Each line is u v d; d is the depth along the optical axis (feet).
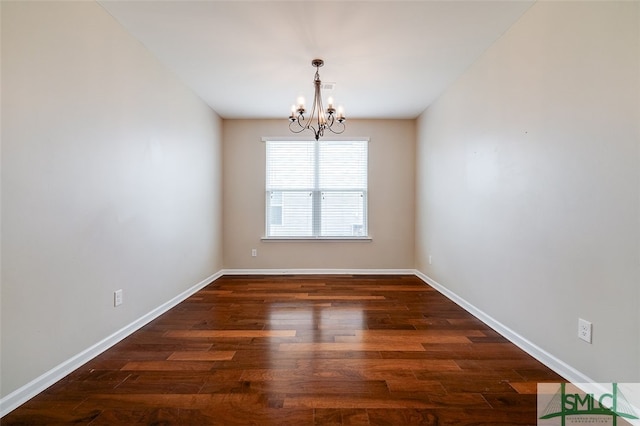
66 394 5.12
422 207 13.91
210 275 13.34
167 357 6.45
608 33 4.80
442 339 7.41
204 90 11.31
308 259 15.07
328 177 15.10
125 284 7.48
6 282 4.68
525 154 6.79
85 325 6.20
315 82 9.32
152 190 8.66
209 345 7.04
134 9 6.70
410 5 6.61
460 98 10.03
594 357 5.07
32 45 5.04
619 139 4.64
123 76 7.36
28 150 4.99
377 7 6.68
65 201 5.70
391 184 15.07
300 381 5.56
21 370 4.90
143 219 8.23
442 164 11.55
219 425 4.43
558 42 5.81
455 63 9.19
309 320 8.67
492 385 5.44
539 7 6.32
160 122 9.10
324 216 15.10
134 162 7.82
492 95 8.12
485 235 8.48
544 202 6.19
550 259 6.03
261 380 5.58
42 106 5.22
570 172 5.53
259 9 6.76
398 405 4.89
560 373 5.76
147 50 8.39
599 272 4.97
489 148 8.28
